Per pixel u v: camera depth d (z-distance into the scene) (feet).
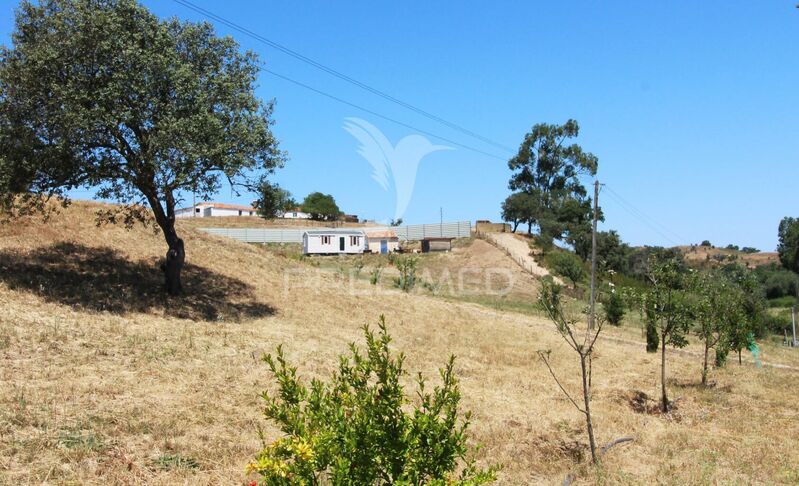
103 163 63.93
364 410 16.60
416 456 16.42
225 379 45.09
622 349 94.32
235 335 62.69
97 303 63.36
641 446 40.40
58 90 58.23
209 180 67.46
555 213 295.28
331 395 17.57
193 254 99.25
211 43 71.00
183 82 64.34
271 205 77.05
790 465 36.04
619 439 39.93
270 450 16.57
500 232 283.59
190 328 62.08
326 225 306.35
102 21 60.39
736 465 35.83
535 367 71.46
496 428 41.09
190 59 69.36
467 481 16.79
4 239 77.36
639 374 72.33
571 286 191.01
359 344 70.44
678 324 53.93
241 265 103.45
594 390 59.88
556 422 45.21
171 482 25.99
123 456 27.99
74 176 64.28
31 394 34.68
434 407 17.20
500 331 96.84
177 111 64.44
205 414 35.88
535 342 90.74
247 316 74.69
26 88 60.18
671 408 54.13
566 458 36.47
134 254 88.02
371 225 329.11
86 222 94.38
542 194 303.89
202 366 48.08
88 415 32.65
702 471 33.68
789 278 262.26
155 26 66.03
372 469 15.96
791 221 315.99
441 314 104.06
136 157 64.69
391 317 93.81
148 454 28.86
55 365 42.14
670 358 87.51
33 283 64.59
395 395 16.70
